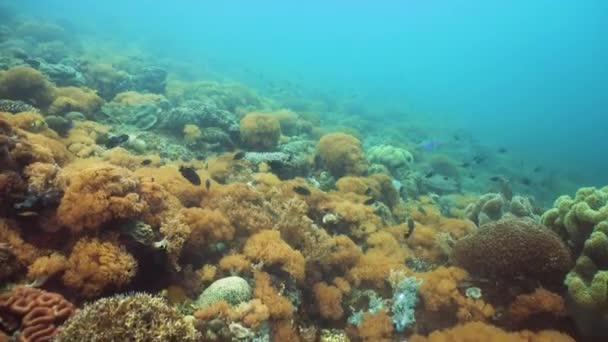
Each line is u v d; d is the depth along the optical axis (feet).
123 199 16.06
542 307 17.62
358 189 34.19
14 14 103.60
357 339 20.45
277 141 42.80
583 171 104.27
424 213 36.60
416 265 27.04
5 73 36.96
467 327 17.58
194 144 40.01
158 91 60.85
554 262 18.40
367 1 483.51
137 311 11.32
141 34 165.17
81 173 16.58
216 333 14.90
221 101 63.05
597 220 18.58
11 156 16.84
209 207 23.58
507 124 184.96
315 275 22.47
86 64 60.85
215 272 19.36
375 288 23.15
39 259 14.74
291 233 22.95
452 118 157.99
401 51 486.79
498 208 31.14
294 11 507.30
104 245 15.28
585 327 16.92
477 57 470.80
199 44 192.24
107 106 44.83
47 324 12.57
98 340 10.34
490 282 19.70
